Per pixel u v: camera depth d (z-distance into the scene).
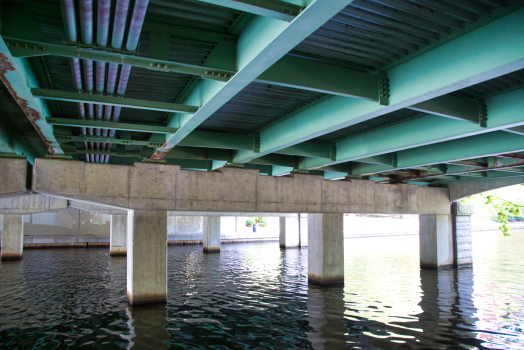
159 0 6.11
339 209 20.42
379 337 11.98
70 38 5.78
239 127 14.46
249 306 15.73
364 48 7.87
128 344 11.13
